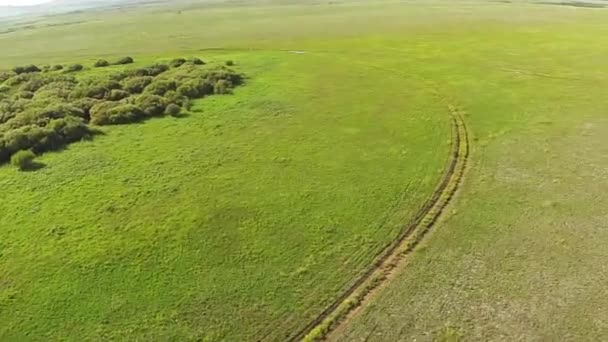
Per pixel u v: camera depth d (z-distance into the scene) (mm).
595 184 27688
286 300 19750
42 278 21312
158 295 20203
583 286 19797
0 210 26781
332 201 26953
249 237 23906
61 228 24938
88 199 27688
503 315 18484
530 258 21641
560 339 17281
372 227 24453
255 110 42688
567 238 22922
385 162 31578
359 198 27188
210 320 18859
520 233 23484
